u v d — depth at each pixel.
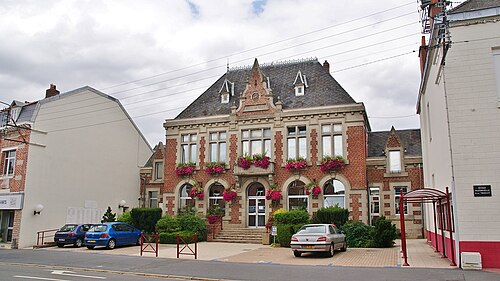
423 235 27.02
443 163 16.69
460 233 14.36
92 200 32.03
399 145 28.38
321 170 27.09
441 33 15.00
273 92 30.48
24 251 22.86
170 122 31.42
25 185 27.41
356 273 13.63
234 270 14.83
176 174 30.61
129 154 36.00
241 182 28.72
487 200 14.25
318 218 24.62
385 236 22.19
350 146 26.86
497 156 14.42
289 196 27.80
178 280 13.12
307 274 13.65
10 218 28.34
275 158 28.25
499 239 13.97
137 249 22.84
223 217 28.80
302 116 28.11
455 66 15.30
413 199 19.52
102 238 22.88
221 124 30.09
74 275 13.88
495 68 14.99
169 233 25.94
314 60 31.44
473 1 16.22
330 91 28.81
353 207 26.17
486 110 14.78
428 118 22.75
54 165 29.45
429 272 13.53
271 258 18.38
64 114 30.62
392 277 12.72
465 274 12.95
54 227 28.95
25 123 28.30
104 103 34.12
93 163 32.50
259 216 28.34
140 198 36.12
